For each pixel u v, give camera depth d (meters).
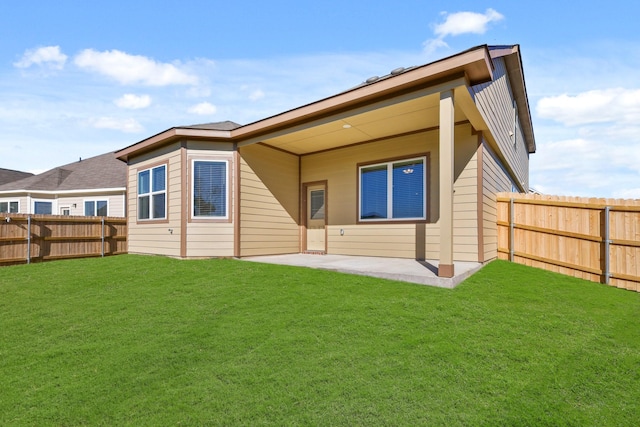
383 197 8.50
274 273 6.25
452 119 5.33
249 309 4.48
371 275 5.91
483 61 4.94
